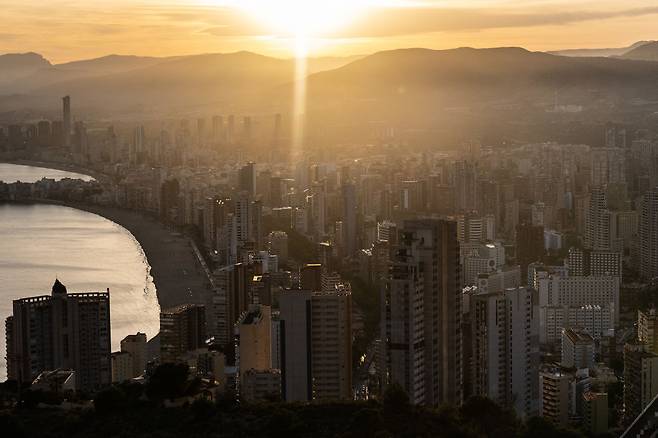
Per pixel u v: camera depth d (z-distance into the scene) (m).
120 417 181.00
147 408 184.62
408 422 179.25
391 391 184.12
